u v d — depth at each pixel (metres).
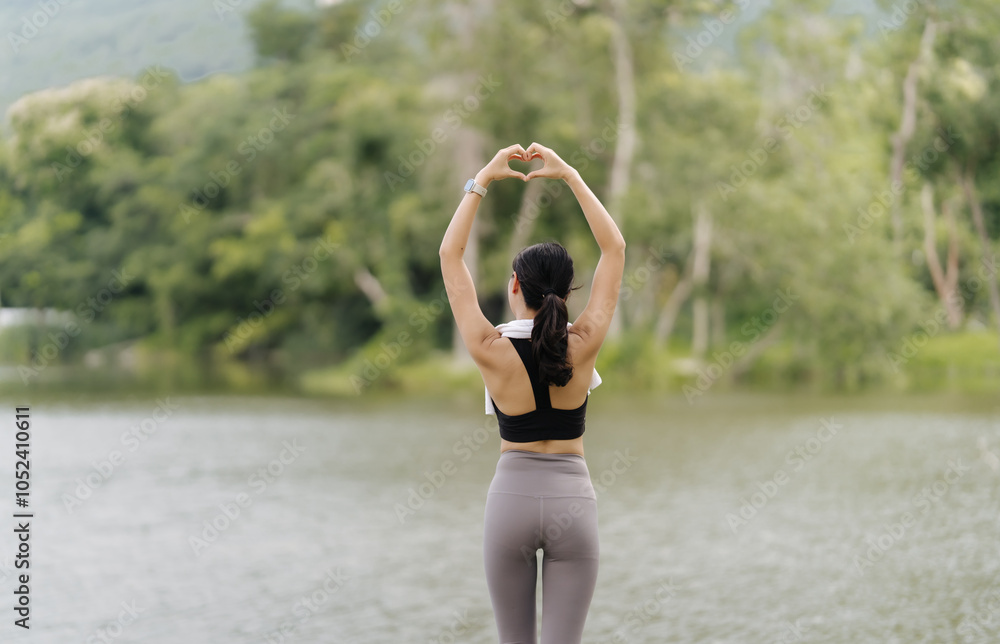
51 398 24.14
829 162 30.72
